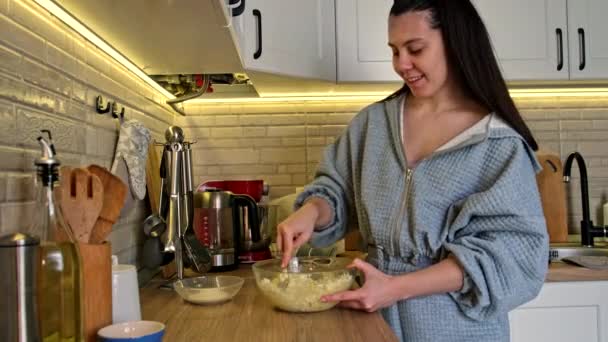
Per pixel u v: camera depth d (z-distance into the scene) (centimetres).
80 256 77
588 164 232
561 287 176
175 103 206
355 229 142
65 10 104
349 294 105
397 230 118
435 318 112
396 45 120
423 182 116
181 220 148
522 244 109
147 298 128
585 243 213
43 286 73
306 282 109
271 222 204
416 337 113
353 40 199
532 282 110
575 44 204
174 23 115
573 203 232
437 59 118
